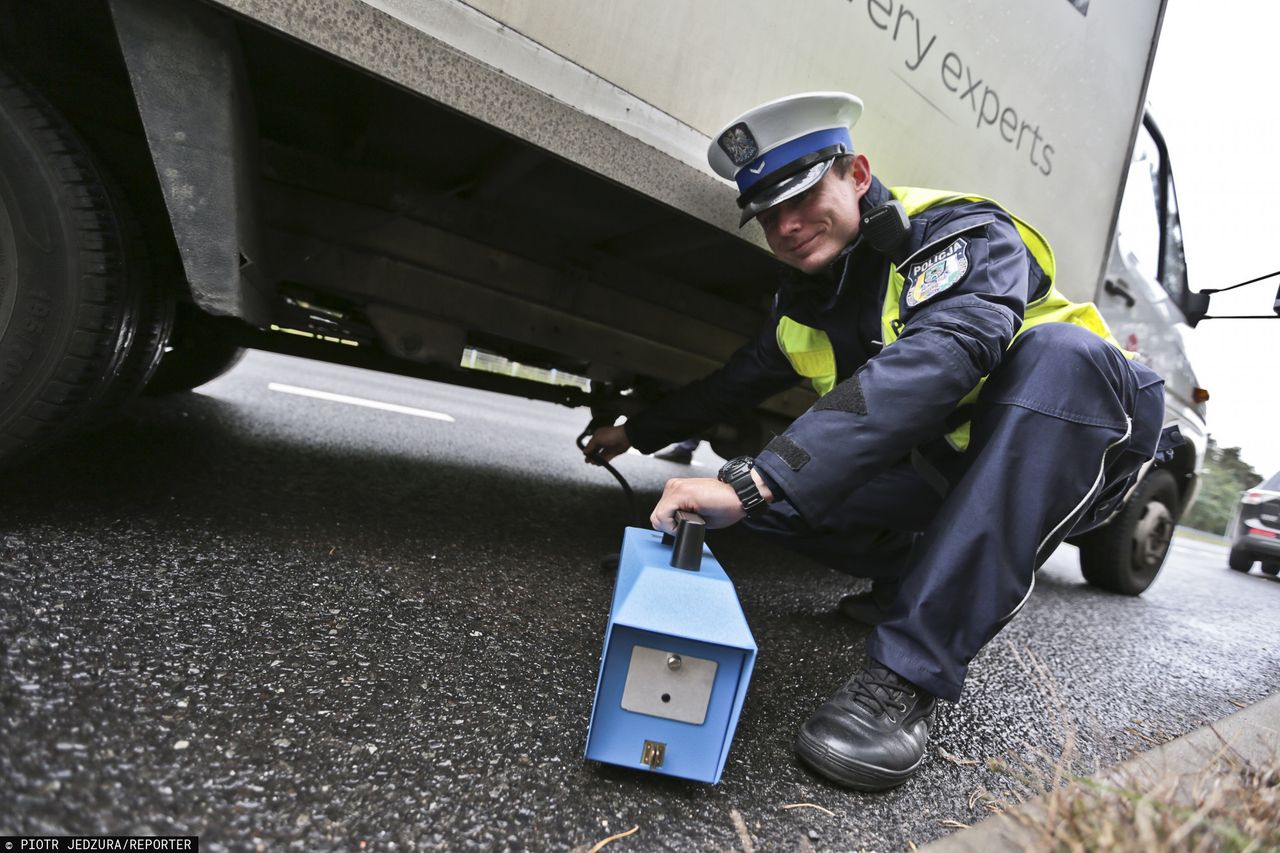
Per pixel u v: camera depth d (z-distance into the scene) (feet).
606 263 6.58
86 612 3.41
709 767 2.84
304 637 3.68
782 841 2.77
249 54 4.37
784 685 4.43
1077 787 2.63
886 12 5.06
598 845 2.53
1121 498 4.51
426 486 7.86
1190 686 6.15
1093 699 5.27
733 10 4.42
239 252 3.73
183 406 9.66
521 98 3.80
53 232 3.83
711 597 2.81
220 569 4.31
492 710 3.34
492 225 5.93
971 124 5.71
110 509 4.95
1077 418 3.46
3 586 3.46
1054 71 6.32
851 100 4.01
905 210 4.09
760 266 6.39
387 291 5.61
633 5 4.08
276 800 2.42
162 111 3.40
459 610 4.52
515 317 6.17
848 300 4.45
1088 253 7.20
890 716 3.35
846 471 3.16
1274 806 2.69
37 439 4.08
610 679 2.77
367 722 3.02
